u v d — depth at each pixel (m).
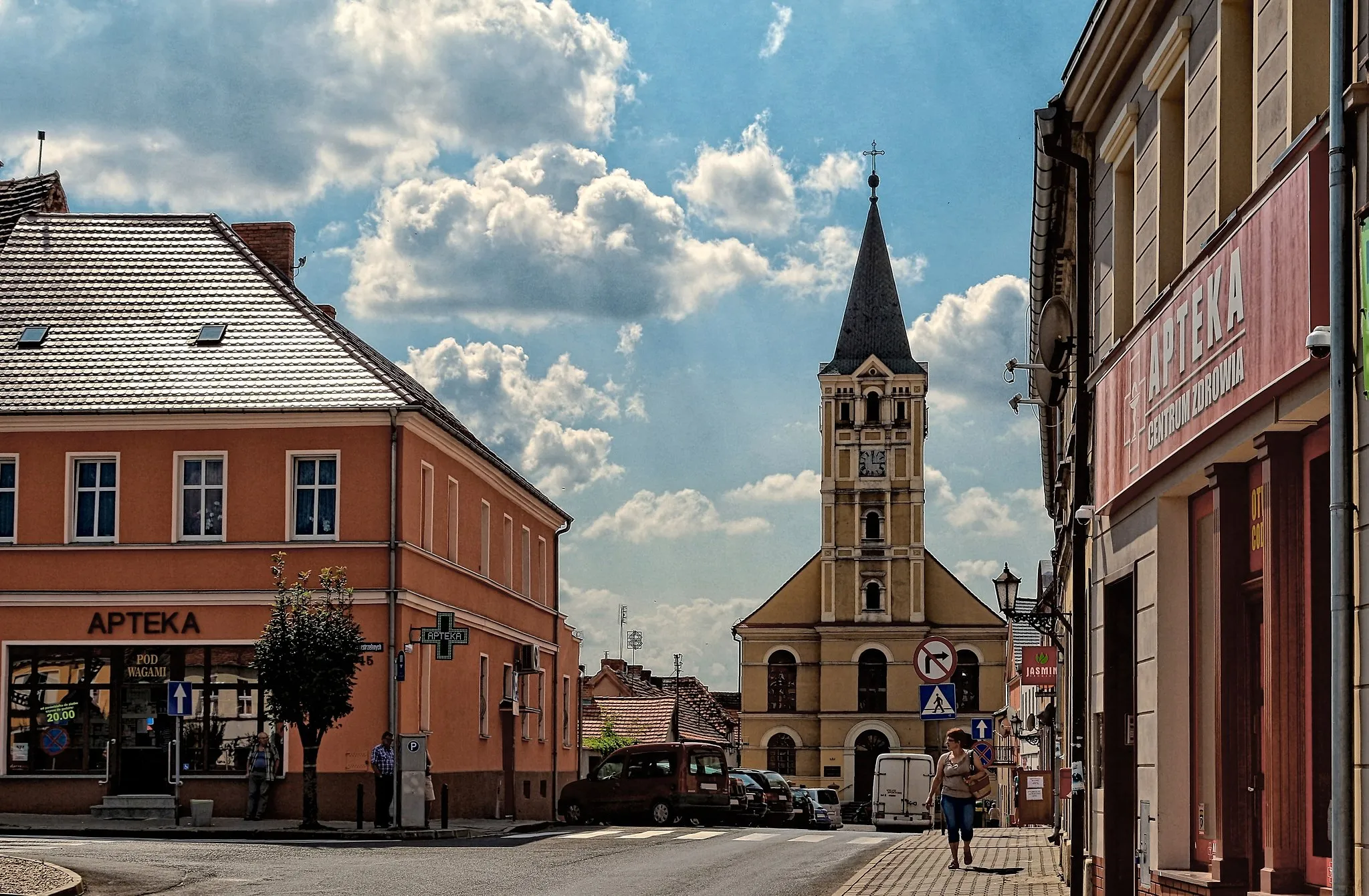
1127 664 18.16
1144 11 15.78
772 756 102.44
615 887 20.61
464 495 43.94
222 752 37.38
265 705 37.38
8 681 37.81
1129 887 17.92
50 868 20.81
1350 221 9.69
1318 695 11.66
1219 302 12.69
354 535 37.81
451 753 41.41
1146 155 16.28
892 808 63.62
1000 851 29.91
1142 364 15.62
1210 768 14.76
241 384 38.66
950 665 26.56
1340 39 9.68
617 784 44.53
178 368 39.16
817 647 103.06
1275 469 11.96
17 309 40.94
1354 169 9.76
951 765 25.14
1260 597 13.00
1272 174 11.26
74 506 38.31
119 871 22.47
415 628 38.44
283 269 47.53
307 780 33.53
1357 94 9.60
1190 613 15.32
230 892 19.62
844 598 102.69
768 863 25.38
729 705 164.62
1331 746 10.23
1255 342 11.70
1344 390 9.56
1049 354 20.12
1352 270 9.66
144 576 37.94
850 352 106.50
